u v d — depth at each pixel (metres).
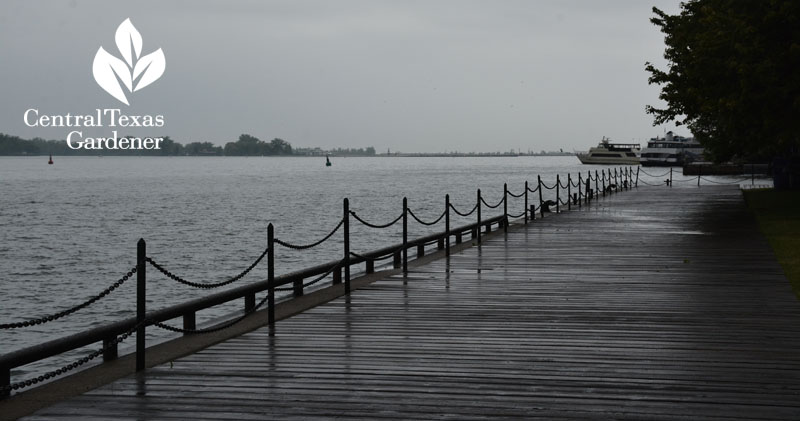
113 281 25.41
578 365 8.93
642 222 28.89
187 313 11.60
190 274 26.42
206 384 8.22
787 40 27.36
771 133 29.23
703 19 29.80
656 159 160.75
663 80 35.03
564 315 12.01
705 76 28.31
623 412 7.23
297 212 55.25
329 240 35.38
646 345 9.94
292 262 29.00
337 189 93.12
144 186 105.12
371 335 10.62
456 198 72.62
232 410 7.34
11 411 7.40
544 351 9.63
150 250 33.41
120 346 14.39
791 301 13.06
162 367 8.98
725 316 11.83
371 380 8.33
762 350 9.62
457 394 7.81
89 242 36.91
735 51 27.64
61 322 18.66
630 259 18.80
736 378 8.34
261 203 65.69
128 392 7.97
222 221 47.91
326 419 7.06
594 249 20.91
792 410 7.26
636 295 13.80
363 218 49.62
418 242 19.28
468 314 12.13
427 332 10.80
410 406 7.43
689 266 17.47
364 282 15.55
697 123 46.03
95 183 118.19
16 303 21.58
